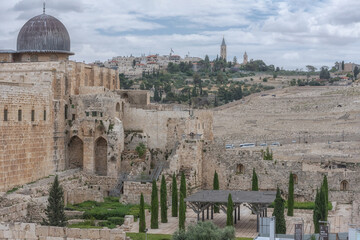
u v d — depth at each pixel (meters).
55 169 109.19
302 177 110.44
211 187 117.06
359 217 90.25
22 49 123.31
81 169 114.50
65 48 125.06
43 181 99.94
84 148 113.25
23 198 85.31
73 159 115.62
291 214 95.56
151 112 119.62
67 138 114.12
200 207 86.88
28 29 123.50
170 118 118.81
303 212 99.19
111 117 113.56
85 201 100.12
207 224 69.69
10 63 116.50
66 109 114.25
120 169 112.75
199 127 126.62
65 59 125.88
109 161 111.12
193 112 123.50
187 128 118.12
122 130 114.88
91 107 113.56
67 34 126.25
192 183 110.19
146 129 119.62
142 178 106.62
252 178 105.69
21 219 81.50
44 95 104.75
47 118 105.94
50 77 112.06
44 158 104.62
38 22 124.06
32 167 99.88
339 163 130.75
